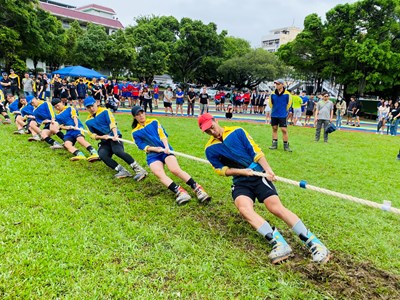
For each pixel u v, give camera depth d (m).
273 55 44.53
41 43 26.31
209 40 41.78
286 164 7.07
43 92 18.03
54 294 2.60
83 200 4.44
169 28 43.28
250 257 3.29
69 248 3.23
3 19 24.27
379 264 3.26
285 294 2.74
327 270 3.09
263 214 4.29
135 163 5.45
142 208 4.32
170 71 46.94
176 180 5.53
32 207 4.11
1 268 2.86
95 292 2.64
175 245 3.42
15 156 6.38
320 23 29.97
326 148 9.27
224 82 51.25
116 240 3.44
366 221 4.25
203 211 4.34
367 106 27.27
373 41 26.41
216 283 2.88
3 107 10.30
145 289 2.72
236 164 3.62
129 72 41.19
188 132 10.62
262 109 22.73
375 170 6.89
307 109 16.22
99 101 16.42
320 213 4.43
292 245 3.56
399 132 16.50
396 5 26.34
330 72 29.45
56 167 5.86
